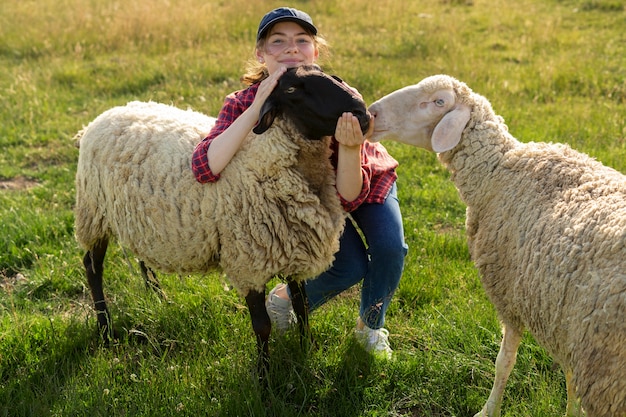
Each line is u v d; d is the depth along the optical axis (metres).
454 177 3.22
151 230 3.31
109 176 3.42
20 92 8.55
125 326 3.83
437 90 3.11
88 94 8.79
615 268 2.28
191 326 3.76
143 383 3.25
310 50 3.26
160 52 10.52
